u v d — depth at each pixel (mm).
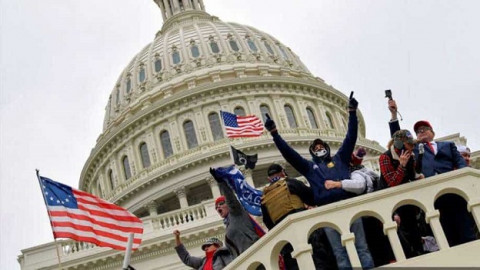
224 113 28000
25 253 31859
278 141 7238
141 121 59094
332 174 7273
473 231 6824
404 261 5746
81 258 31188
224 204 8719
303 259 5812
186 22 73250
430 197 6156
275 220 6918
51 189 11203
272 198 6961
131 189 54938
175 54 65438
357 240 7027
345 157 7465
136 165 58062
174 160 55094
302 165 7258
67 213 11156
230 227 7445
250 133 28031
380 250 7578
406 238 7566
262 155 51344
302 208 6887
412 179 6625
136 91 64125
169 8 78438
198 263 9508
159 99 61312
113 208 11906
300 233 5898
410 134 6641
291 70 64312
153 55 66688
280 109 58188
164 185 53531
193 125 57250
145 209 54344
